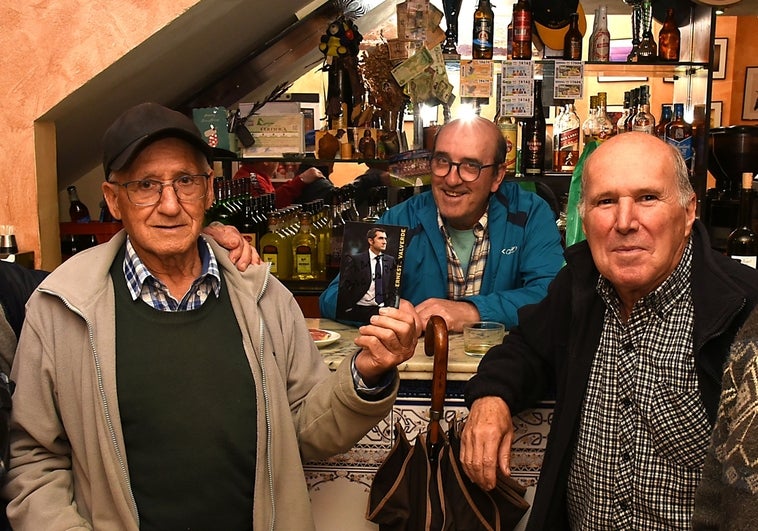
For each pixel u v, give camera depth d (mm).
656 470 1246
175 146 1229
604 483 1295
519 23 2969
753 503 780
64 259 2684
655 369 1247
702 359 1182
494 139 1978
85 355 1205
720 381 1165
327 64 3068
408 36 2828
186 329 1258
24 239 2299
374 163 2951
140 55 2342
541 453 1585
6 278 1369
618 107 4977
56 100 2246
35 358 1222
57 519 1169
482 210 2072
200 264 1343
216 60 3211
